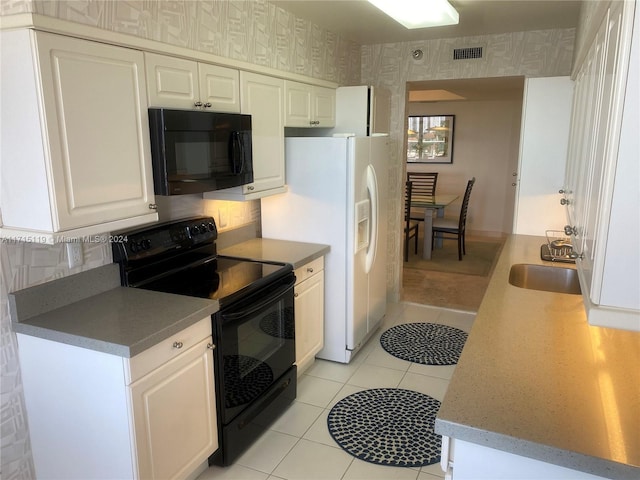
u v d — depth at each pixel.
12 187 1.76
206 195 2.93
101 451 1.89
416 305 4.72
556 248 3.05
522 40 3.93
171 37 2.24
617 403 1.34
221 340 2.24
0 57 1.66
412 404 2.98
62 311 2.06
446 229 6.65
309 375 3.35
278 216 3.46
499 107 7.89
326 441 2.63
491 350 1.68
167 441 1.99
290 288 2.81
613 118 0.98
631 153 0.97
